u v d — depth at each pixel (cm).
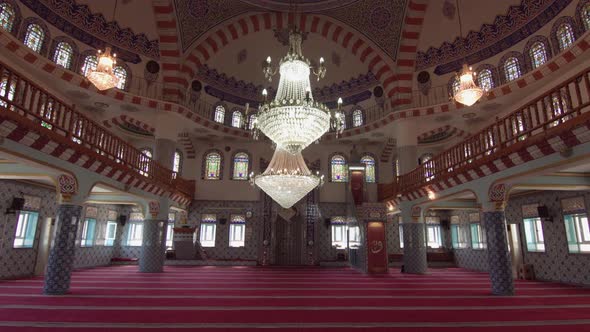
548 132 532
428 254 1462
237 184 1560
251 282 877
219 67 1486
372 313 507
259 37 1476
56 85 1023
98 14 1102
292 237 1555
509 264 696
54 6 995
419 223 1152
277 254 1534
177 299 609
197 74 1413
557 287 830
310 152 1612
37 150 558
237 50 1485
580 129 480
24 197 930
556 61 887
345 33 1349
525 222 1051
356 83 1530
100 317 461
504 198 703
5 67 469
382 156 1591
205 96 1455
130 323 432
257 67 1567
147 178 971
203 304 567
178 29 1231
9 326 409
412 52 1273
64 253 654
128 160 886
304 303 587
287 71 729
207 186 1551
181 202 1376
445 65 1224
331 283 877
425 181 1016
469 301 615
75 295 633
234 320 456
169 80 1240
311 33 1476
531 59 1000
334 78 1579
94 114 1235
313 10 1323
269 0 1291
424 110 1209
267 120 699
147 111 1214
